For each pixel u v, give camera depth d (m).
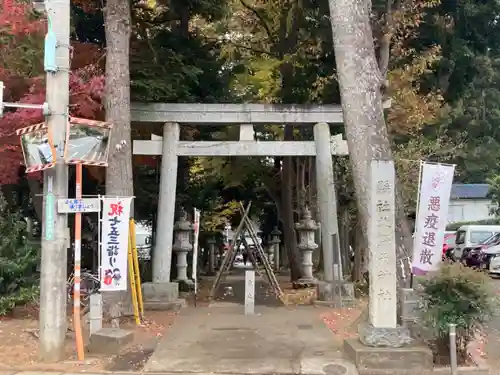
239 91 18.92
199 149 12.78
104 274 8.84
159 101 13.80
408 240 9.30
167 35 15.03
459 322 7.06
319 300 12.64
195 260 13.26
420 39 16.19
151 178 16.84
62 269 7.54
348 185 15.48
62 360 7.50
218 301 13.72
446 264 7.50
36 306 10.98
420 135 16.09
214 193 22.52
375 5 12.66
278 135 19.56
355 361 7.31
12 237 10.98
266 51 18.55
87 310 10.83
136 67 13.20
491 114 25.41
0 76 10.36
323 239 13.00
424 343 7.52
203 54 15.98
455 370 6.69
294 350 8.20
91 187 15.45
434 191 8.32
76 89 10.85
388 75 13.83
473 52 18.64
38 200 13.23
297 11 15.20
